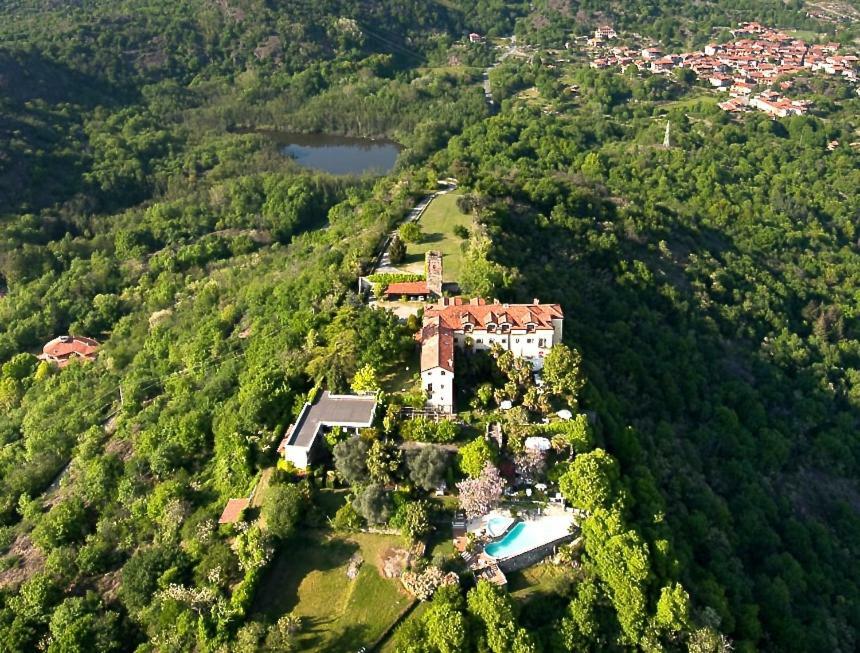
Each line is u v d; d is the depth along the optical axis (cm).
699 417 15738
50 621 9325
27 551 11088
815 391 18050
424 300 14688
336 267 16612
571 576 9019
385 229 18962
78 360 18788
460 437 10769
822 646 10881
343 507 9731
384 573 9150
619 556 8975
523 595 8931
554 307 12481
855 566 13550
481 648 8119
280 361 12588
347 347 12000
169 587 9156
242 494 10462
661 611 8606
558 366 11362
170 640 8419
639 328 17238
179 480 11175
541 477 10250
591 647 8475
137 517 10850
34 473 13212
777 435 15800
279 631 8300
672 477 12319
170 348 17000
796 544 13125
